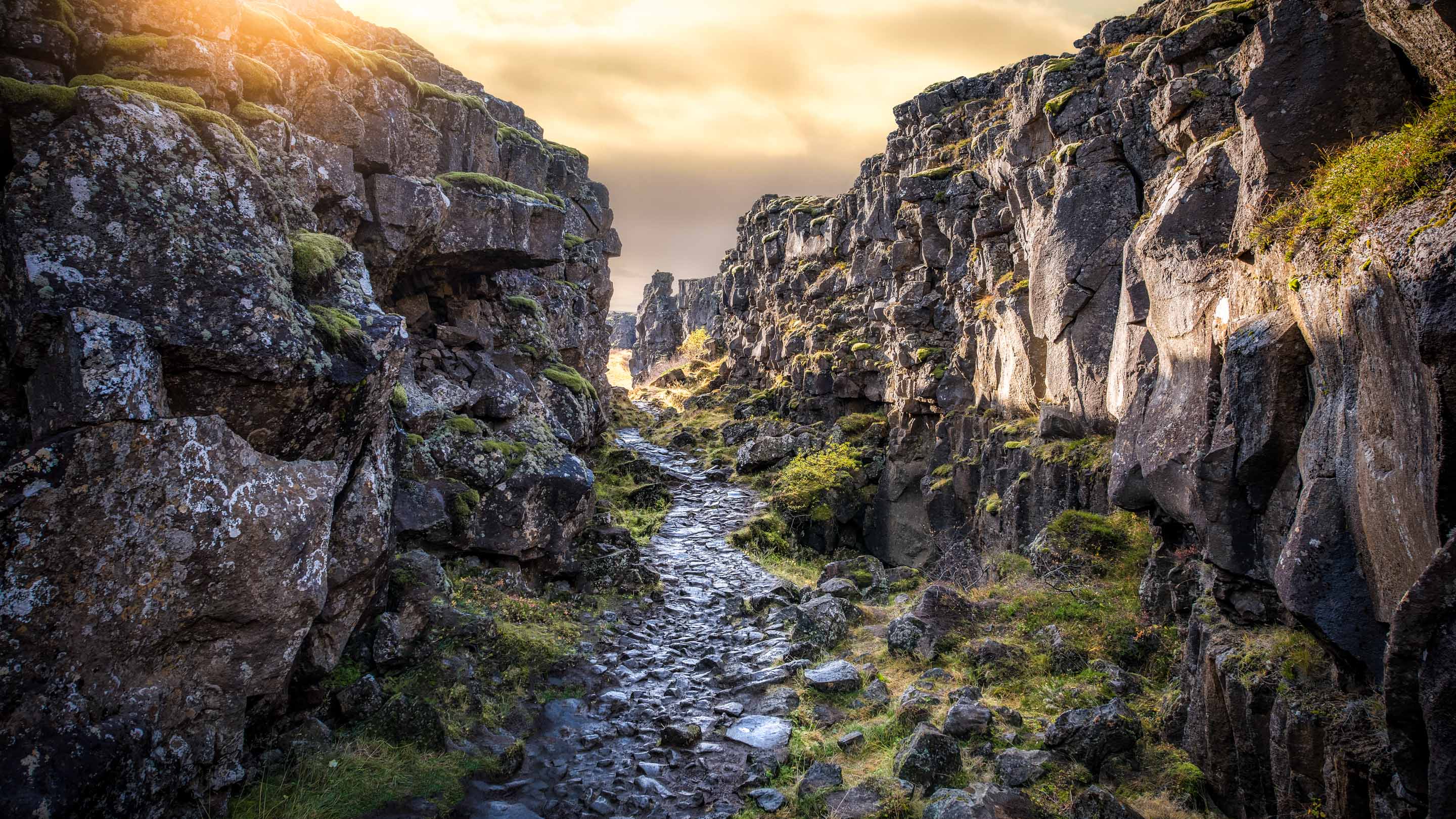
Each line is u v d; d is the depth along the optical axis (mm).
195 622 5637
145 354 5262
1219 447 6773
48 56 5855
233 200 5969
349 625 7562
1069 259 13820
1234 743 6289
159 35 6645
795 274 30500
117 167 5387
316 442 6617
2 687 4680
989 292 18672
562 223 13016
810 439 24219
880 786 7164
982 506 16828
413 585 8664
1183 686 7551
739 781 7715
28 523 4789
